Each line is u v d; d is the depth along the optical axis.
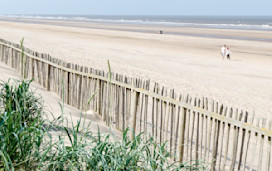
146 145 2.87
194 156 4.49
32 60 8.77
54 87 7.83
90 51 20.23
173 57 20.17
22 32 36.31
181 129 4.49
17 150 2.69
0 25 54.91
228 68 16.66
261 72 15.86
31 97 4.05
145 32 49.66
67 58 16.41
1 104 3.78
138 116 5.30
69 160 2.45
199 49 26.47
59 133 3.77
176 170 2.86
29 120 3.44
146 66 15.59
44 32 38.81
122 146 2.72
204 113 4.20
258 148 5.86
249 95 10.80
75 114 5.91
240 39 40.00
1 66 9.73
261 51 26.66
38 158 2.62
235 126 3.89
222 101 9.80
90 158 2.54
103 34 40.47
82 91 6.70
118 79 5.71
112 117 5.96
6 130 2.59
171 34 46.75
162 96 4.75
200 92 10.82
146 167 2.63
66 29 49.50
